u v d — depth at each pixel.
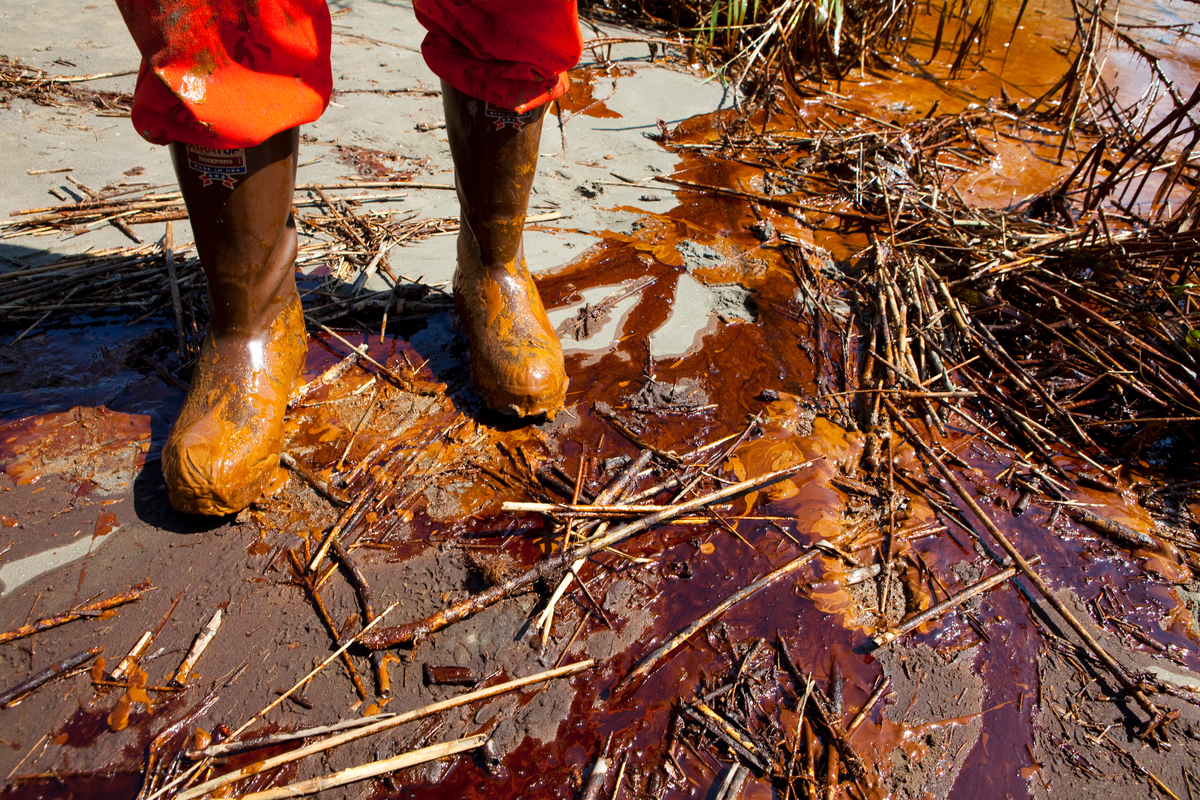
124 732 1.38
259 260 1.69
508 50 1.65
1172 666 1.70
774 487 2.01
